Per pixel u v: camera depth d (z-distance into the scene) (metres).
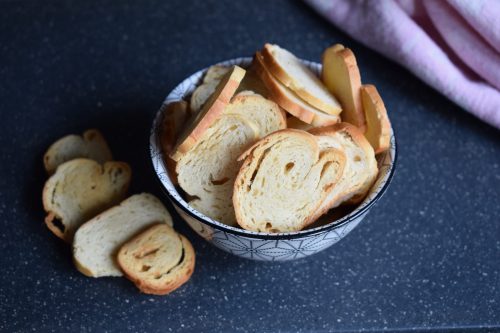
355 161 0.53
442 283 0.57
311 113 0.54
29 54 0.70
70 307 0.56
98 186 0.61
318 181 0.52
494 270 0.58
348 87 0.55
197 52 0.70
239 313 0.56
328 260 0.58
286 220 0.53
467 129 0.65
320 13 0.71
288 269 0.58
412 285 0.57
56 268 0.58
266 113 0.55
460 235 0.59
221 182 0.54
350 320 0.55
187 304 0.56
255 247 0.52
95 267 0.57
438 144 0.64
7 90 0.67
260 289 0.57
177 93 0.57
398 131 0.65
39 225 0.60
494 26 0.63
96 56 0.70
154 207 0.59
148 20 0.72
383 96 0.67
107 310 0.56
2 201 0.61
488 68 0.65
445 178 0.62
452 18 0.65
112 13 0.73
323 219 0.55
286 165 0.52
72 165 0.61
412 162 0.63
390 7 0.67
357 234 0.59
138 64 0.69
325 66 0.57
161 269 0.56
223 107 0.51
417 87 0.68
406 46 0.66
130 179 0.61
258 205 0.52
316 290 0.57
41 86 0.68
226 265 0.58
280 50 0.58
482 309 0.56
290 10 0.73
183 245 0.57
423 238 0.59
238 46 0.70
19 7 0.73
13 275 0.57
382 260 0.58
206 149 0.54
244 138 0.53
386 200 0.61
